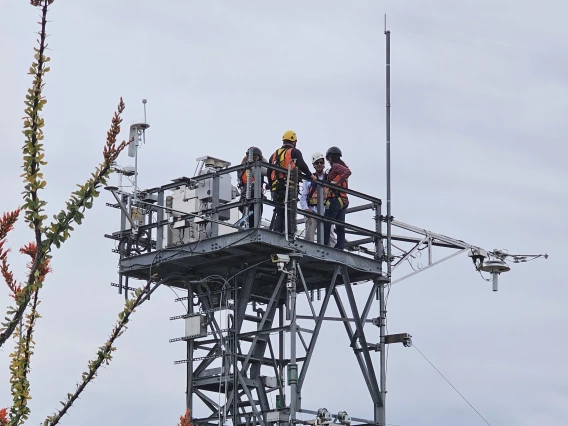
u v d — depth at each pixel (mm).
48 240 14398
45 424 14742
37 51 14523
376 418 31797
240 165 30078
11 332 14117
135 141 30750
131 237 31719
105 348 15086
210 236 30516
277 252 30172
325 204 31516
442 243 36156
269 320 31219
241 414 30953
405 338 32156
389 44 34406
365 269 32000
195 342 31641
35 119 14508
